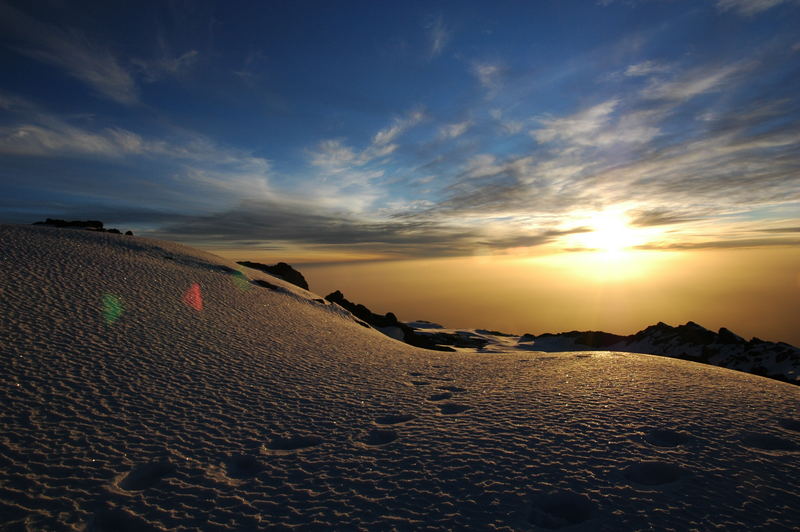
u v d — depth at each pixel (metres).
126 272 19.91
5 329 11.13
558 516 4.79
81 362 10.09
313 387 10.61
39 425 7.09
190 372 10.70
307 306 25.92
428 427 7.58
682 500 4.89
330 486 5.54
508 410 8.27
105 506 5.12
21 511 4.95
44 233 24.16
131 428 7.37
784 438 6.55
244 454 6.69
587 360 13.23
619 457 5.93
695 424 7.07
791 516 4.61
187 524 4.76
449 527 4.55
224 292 21.77
